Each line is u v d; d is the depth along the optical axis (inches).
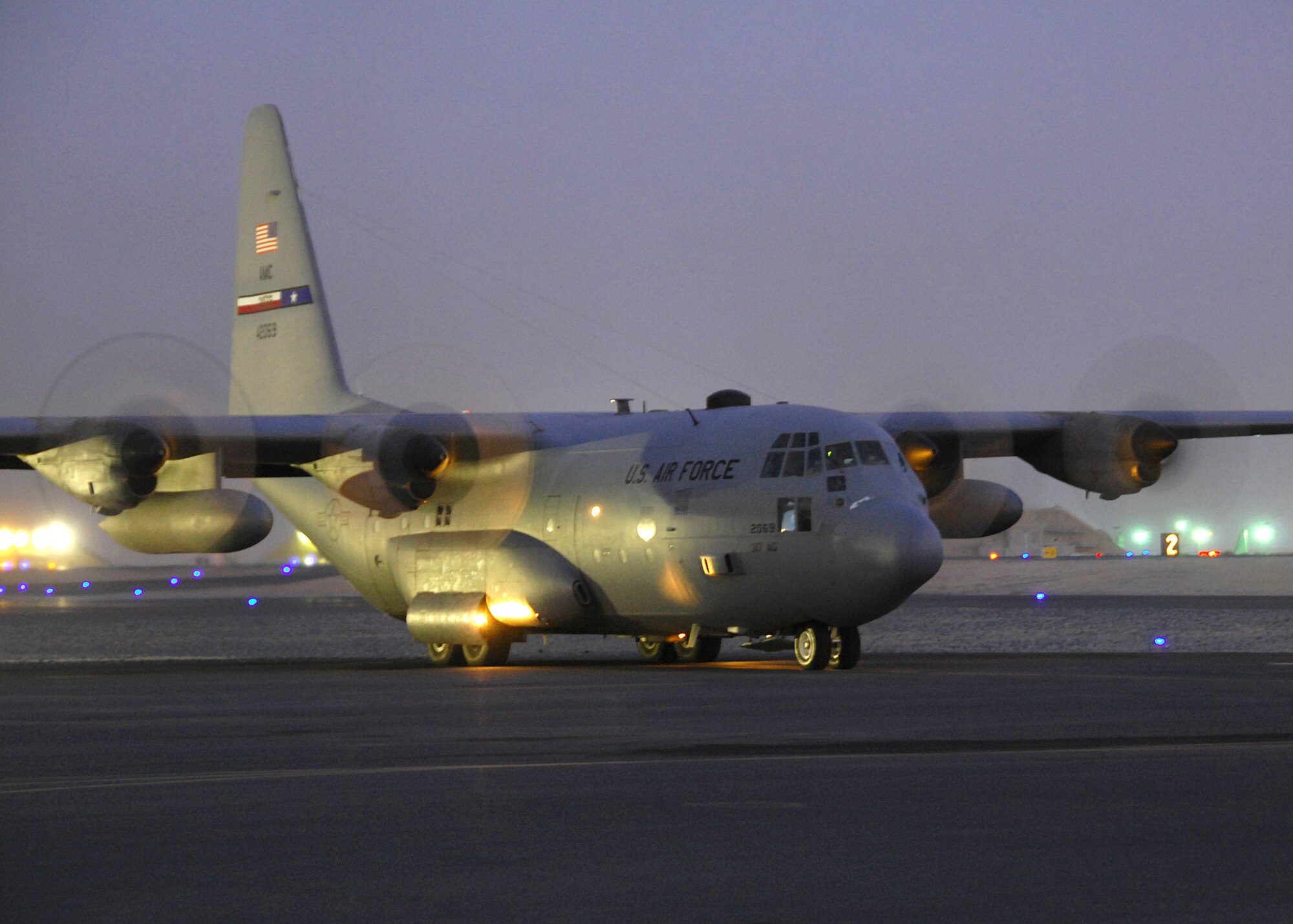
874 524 2684.5
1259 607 5290.4
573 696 2082.9
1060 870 858.1
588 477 3169.3
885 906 783.7
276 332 4069.9
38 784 1211.2
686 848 928.9
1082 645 3686.0
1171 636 3890.3
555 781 1200.8
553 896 809.5
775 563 2810.0
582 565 3139.8
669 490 2997.0
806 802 1089.4
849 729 1587.1
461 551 3297.2
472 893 817.5
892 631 4350.4
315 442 3176.7
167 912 777.6
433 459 3147.1
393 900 802.2
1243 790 1123.3
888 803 1080.2
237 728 1663.4
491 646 3262.8
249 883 841.5
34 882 845.8
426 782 1203.2
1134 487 3452.3
